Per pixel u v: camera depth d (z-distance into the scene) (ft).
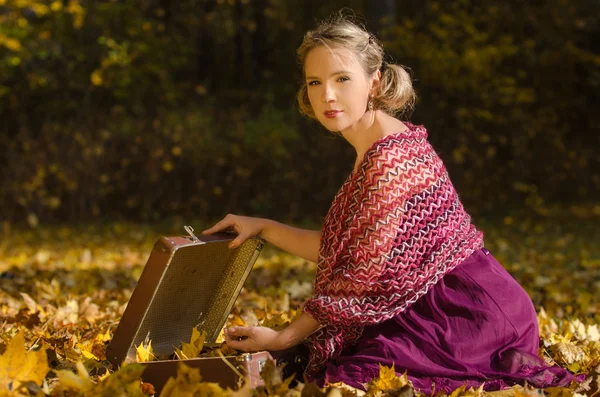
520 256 25.80
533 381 8.01
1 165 36.76
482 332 8.17
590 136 48.49
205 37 49.08
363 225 8.02
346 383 7.94
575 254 27.04
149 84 42.80
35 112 39.81
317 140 40.16
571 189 46.39
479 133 42.86
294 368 8.42
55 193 37.17
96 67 41.52
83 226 35.32
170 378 7.06
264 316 13.05
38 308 13.20
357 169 8.30
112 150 37.81
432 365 8.02
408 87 8.68
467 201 42.37
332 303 8.04
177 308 9.04
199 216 38.65
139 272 19.79
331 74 8.25
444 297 8.27
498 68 45.98
